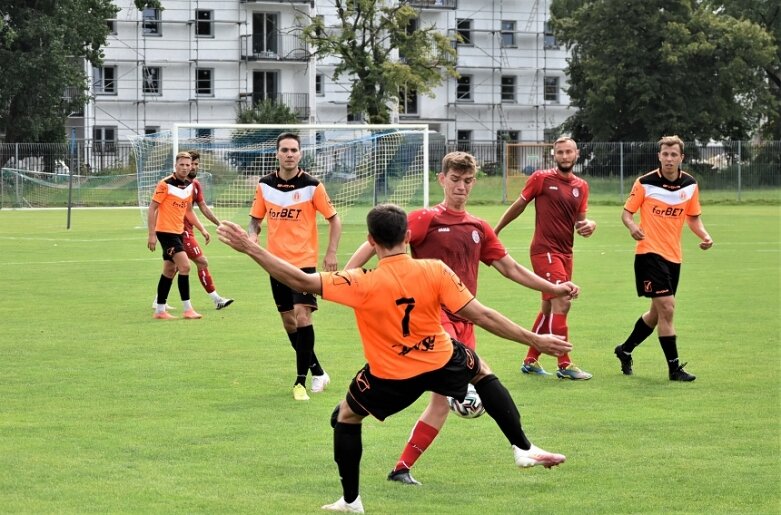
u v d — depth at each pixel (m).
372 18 129.38
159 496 14.05
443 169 16.73
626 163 115.31
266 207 22.83
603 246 61.00
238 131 86.50
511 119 169.50
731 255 54.22
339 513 13.28
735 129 148.88
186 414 19.31
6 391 21.20
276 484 14.78
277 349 26.69
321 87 158.00
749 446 17.05
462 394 13.30
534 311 33.75
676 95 139.75
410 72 127.00
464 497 14.27
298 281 12.80
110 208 107.75
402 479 15.02
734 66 135.62
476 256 16.55
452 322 16.39
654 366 24.70
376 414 13.28
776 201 113.31
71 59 130.38
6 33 118.44
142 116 148.50
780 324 30.75
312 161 80.69
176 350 26.42
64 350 26.30
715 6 156.50
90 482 14.73
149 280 43.12
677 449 16.86
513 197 114.81
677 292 38.53
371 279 12.92
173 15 148.00
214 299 34.50
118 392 21.23
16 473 15.16
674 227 23.25
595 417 19.23
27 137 124.88
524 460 13.41
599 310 33.97
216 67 150.50
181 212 31.88
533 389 22.05
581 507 13.73
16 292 38.75
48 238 66.31
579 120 153.38
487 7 166.38
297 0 149.25
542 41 169.00
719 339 28.11
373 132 86.44
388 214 12.95
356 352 26.20
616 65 139.50
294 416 19.25
